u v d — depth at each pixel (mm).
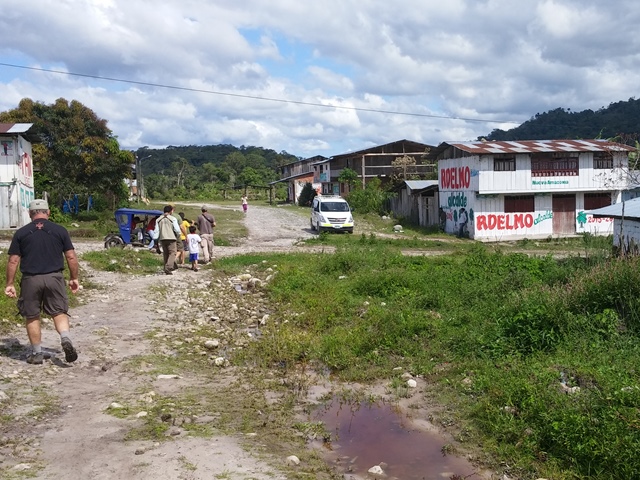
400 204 42719
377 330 9812
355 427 6242
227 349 9312
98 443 5105
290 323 11016
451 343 9023
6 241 24438
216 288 15008
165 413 5914
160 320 10734
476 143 33531
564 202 32188
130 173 49125
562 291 9977
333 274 16406
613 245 16312
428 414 6609
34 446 5020
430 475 5117
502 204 31547
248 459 4961
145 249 21156
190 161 150000
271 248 26125
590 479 4816
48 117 42969
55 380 6844
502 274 14234
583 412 5672
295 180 69438
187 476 4500
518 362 7703
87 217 40219
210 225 19688
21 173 29047
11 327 9117
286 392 7281
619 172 31016
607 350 7879
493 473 5141
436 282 13516
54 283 7273
